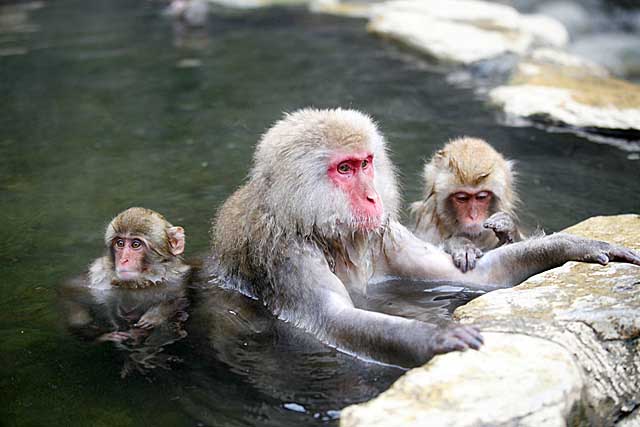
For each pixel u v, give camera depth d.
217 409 5.82
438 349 5.83
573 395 5.26
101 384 6.30
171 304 7.93
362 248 7.40
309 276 7.07
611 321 6.08
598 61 19.88
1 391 6.27
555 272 7.06
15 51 18.44
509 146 12.12
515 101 13.61
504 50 16.59
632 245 7.57
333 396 5.91
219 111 13.97
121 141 12.66
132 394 6.12
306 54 17.67
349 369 6.32
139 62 17.36
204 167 11.49
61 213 10.05
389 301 7.64
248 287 7.74
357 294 7.54
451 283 8.02
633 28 22.80
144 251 8.68
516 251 7.82
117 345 6.99
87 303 7.95
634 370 5.91
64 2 24.23
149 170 11.45
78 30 20.52
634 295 6.44
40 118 13.87
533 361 5.45
